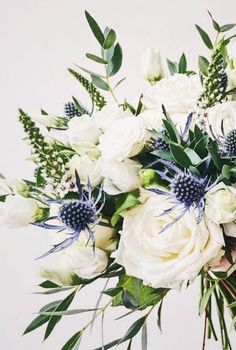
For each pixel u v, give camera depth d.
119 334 1.11
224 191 0.55
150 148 0.61
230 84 0.66
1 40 1.20
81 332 0.64
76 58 1.18
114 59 0.72
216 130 0.60
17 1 1.19
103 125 0.63
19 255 1.16
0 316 1.16
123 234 0.57
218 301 0.72
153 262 0.57
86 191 0.60
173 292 1.11
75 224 0.58
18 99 1.19
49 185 0.60
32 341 1.15
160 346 1.11
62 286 0.63
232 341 1.03
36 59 1.19
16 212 0.61
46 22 1.19
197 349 1.09
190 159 0.57
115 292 0.62
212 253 0.55
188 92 0.64
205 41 0.72
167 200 0.57
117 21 1.18
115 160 0.58
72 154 0.63
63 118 0.71
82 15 1.18
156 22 1.17
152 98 0.65
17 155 1.17
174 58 1.17
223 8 1.16
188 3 1.17
